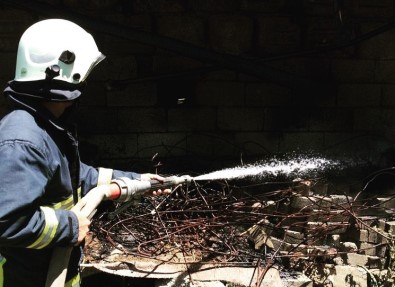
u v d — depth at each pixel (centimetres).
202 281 256
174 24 391
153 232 296
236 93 405
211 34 396
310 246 290
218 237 296
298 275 280
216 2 392
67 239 161
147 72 395
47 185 166
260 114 410
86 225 169
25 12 371
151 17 388
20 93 167
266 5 397
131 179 209
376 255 292
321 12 402
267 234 299
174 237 291
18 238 147
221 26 395
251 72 382
